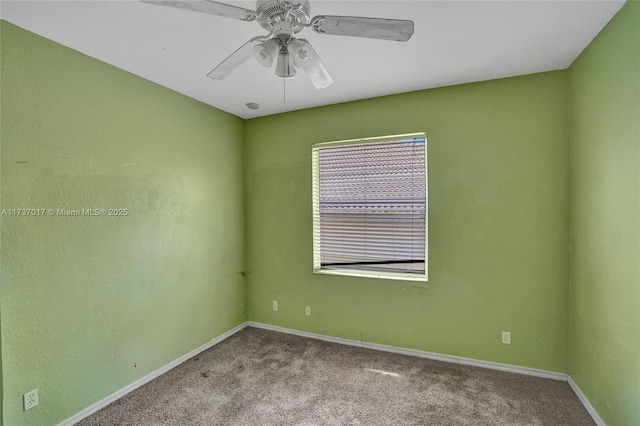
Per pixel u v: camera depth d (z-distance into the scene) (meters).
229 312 3.33
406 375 2.51
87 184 2.06
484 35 1.86
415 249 2.86
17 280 1.72
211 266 3.10
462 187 2.63
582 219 2.12
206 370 2.62
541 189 2.41
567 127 2.33
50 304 1.87
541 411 2.05
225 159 3.28
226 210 3.29
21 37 1.74
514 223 2.49
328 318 3.18
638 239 1.53
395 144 2.90
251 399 2.22
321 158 3.23
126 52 2.03
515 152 2.47
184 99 2.80
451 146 2.65
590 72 1.97
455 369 2.58
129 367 2.32
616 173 1.70
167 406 2.15
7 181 1.68
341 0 1.53
